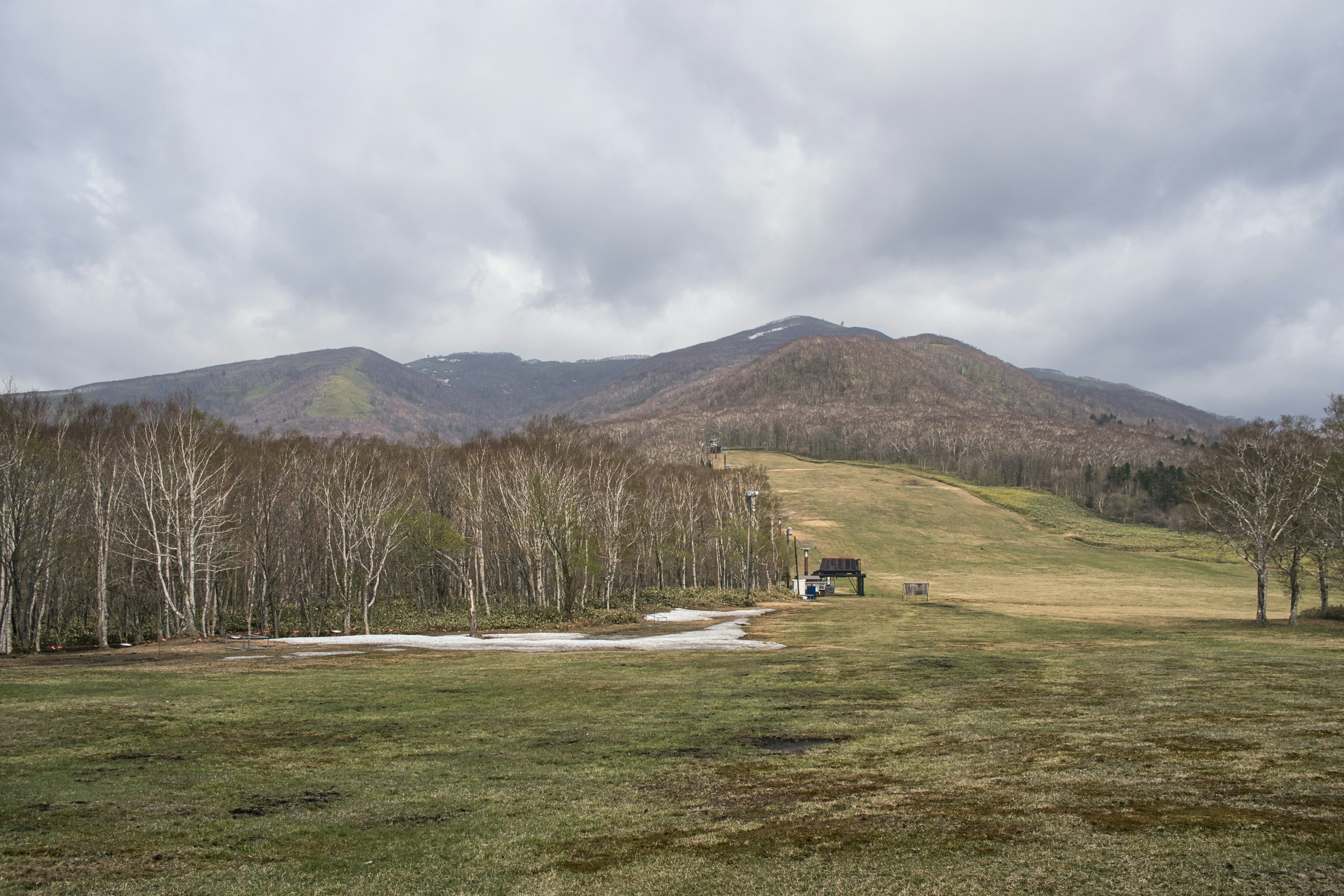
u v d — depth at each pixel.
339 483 58.41
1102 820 9.55
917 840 9.19
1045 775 11.94
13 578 42.31
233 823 10.70
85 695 21.11
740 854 9.05
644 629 46.84
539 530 56.81
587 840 9.82
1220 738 13.95
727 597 73.19
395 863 9.12
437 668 27.78
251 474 61.03
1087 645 33.00
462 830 10.36
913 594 81.44
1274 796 10.25
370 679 24.75
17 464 42.88
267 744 15.55
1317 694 18.77
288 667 28.30
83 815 10.95
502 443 81.50
